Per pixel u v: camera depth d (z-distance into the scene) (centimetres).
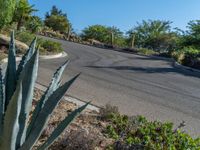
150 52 4025
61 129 271
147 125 591
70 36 5288
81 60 2081
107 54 2922
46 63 1670
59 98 271
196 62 2714
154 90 1267
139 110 881
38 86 970
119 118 623
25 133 269
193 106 1048
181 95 1233
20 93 239
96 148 463
